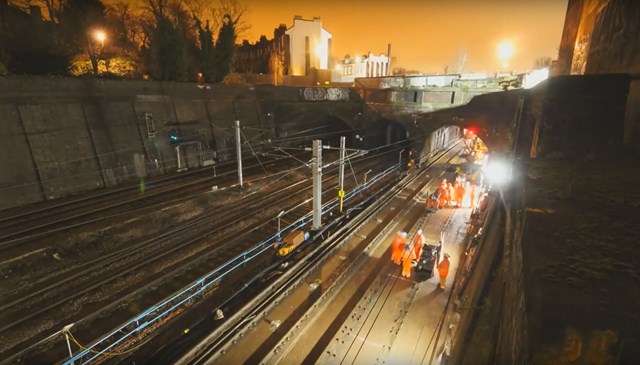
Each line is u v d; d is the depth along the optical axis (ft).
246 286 42.88
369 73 208.03
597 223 6.84
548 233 6.64
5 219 55.06
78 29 91.91
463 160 114.11
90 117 72.08
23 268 45.11
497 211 53.31
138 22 117.29
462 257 49.42
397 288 41.57
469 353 25.04
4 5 73.72
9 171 60.13
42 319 36.86
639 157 11.25
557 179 9.73
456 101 85.35
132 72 92.07
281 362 31.68
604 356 4.13
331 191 81.71
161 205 63.77
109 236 53.78
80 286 42.63
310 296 40.55
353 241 54.24
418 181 88.22
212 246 53.83
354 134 117.70
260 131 106.93
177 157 85.51
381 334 34.40
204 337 33.45
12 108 61.52
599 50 20.06
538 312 4.75
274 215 66.44
